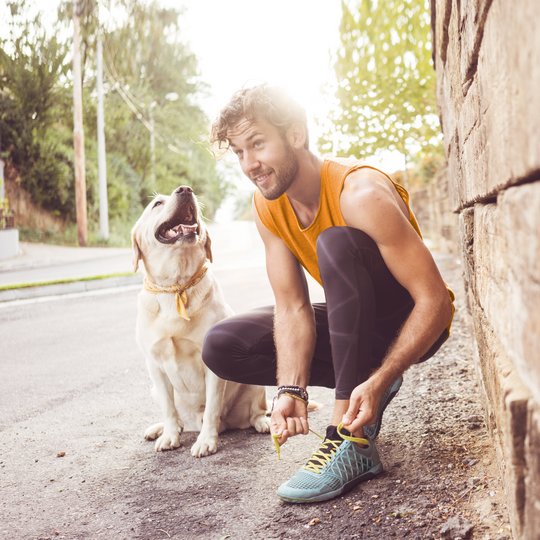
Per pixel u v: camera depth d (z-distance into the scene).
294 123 2.12
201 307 3.00
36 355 5.41
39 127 24.44
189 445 2.94
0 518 2.27
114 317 7.36
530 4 0.85
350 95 9.12
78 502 2.35
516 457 1.11
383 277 2.23
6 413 3.66
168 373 3.05
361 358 2.14
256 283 9.58
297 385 2.30
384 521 1.91
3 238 17.77
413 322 2.07
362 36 7.50
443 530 1.76
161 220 2.93
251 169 2.14
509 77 1.03
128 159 29.88
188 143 36.00
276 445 2.19
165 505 2.26
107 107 28.86
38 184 23.72
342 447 2.16
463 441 2.39
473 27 1.54
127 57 30.31
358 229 2.13
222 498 2.27
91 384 4.21
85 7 21.97
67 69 25.06
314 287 8.61
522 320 1.02
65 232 23.39
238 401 3.13
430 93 9.11
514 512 1.22
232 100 2.10
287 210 2.35
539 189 0.87
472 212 2.21
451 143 3.22
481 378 2.38
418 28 7.28
